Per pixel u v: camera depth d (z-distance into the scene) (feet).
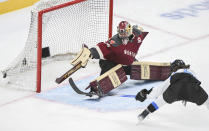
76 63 73.26
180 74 64.34
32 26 81.87
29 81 83.41
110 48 74.90
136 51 77.71
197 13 123.13
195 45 100.89
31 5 132.36
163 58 94.17
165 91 63.93
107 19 109.40
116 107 72.95
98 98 76.69
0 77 87.25
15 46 104.37
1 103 75.82
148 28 112.68
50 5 85.66
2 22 120.37
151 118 69.15
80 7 95.66
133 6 130.31
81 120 69.26
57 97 77.66
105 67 77.56
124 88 80.38
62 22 94.48
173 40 104.37
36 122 69.15
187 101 67.46
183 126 66.64
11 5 127.13
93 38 96.58
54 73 87.86
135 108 72.33
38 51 77.51
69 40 95.04
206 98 64.08
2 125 68.49
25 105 75.00
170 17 120.26
